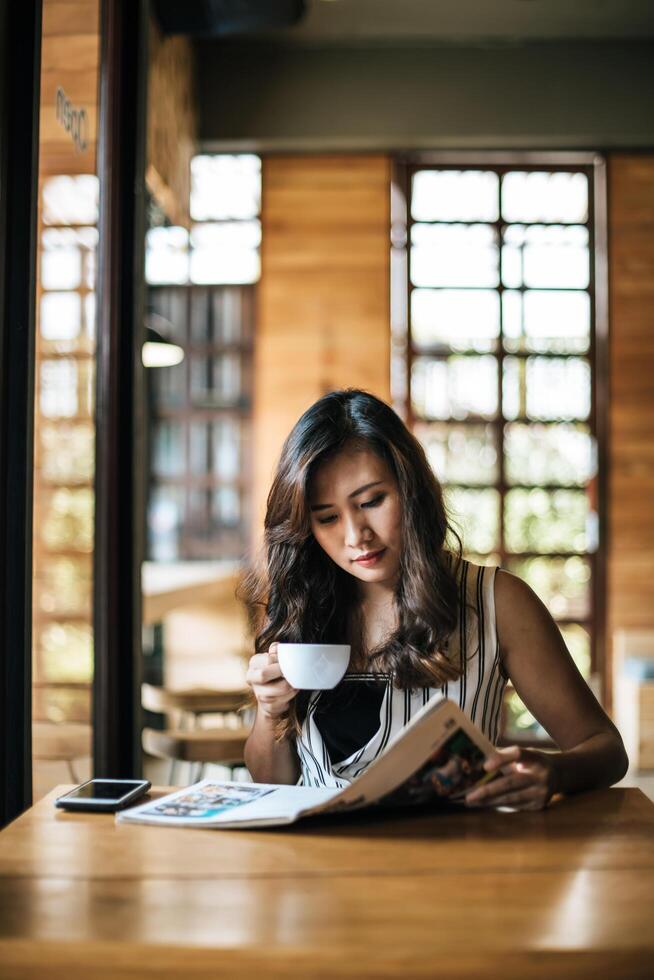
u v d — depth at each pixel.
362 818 1.33
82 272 2.62
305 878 1.11
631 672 5.84
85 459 2.70
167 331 5.09
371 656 1.64
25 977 0.93
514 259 6.40
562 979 0.91
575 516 6.34
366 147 6.26
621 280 6.30
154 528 6.35
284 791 1.45
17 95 1.78
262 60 6.09
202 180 6.34
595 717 1.59
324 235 6.32
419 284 6.41
